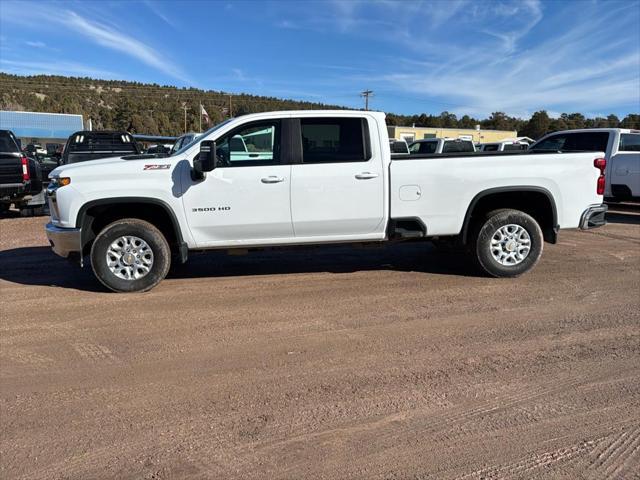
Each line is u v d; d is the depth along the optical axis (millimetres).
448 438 2928
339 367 3859
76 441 2922
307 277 6441
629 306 5234
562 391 3463
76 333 4574
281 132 5758
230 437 2951
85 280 6367
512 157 6055
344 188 5797
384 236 6074
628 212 13477
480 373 3734
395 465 2691
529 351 4121
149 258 5734
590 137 12594
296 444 2881
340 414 3193
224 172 5656
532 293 5688
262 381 3643
